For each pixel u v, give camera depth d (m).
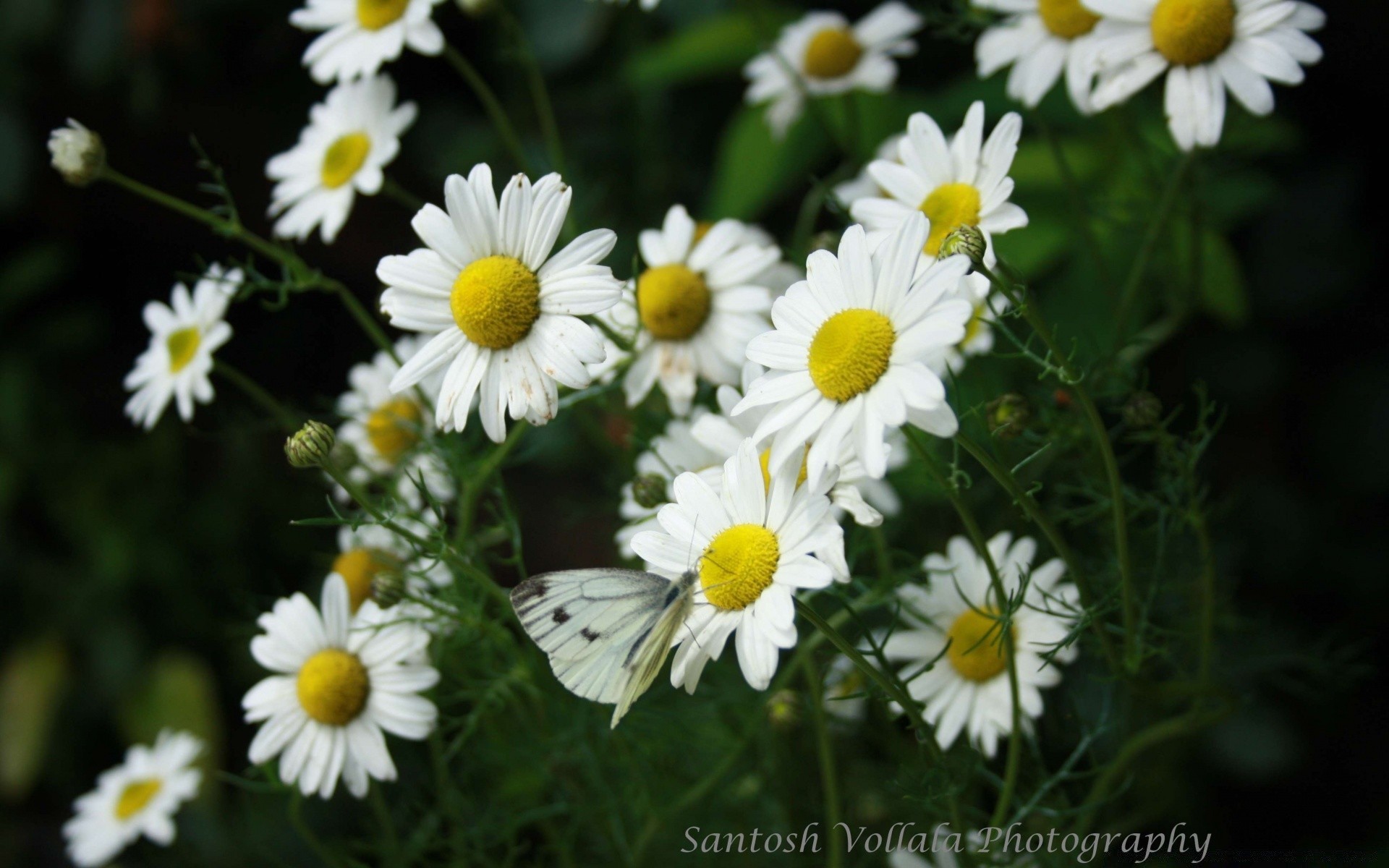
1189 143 0.46
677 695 0.50
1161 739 0.45
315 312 0.78
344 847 0.54
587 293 0.43
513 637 0.47
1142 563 0.50
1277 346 0.64
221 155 0.81
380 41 0.50
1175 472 0.48
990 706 0.45
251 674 0.72
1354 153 0.65
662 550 0.43
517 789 0.51
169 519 0.74
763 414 0.43
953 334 0.40
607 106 0.72
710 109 0.72
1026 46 0.49
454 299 0.43
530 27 0.70
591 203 0.58
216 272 0.49
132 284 0.85
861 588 0.48
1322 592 0.62
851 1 0.66
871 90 0.56
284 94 0.78
